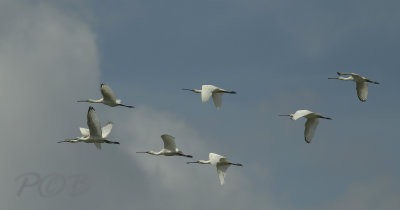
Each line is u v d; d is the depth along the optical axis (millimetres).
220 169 51031
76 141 51656
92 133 48531
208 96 52375
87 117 47969
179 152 52344
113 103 53156
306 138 49094
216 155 51094
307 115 48438
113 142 49156
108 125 51438
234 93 53438
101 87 52750
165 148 52688
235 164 50812
